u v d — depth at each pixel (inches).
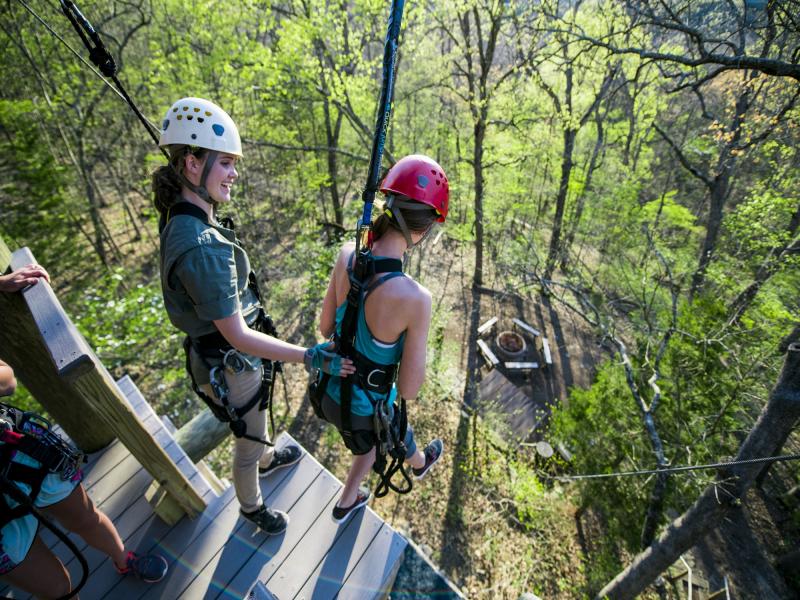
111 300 394.3
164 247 58.7
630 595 293.1
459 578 343.3
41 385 90.5
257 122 644.1
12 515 53.4
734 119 416.8
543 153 777.6
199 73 535.8
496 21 473.1
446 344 653.9
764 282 413.4
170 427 157.5
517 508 394.0
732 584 410.0
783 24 206.5
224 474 381.4
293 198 921.5
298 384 513.7
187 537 93.1
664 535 268.2
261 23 435.8
